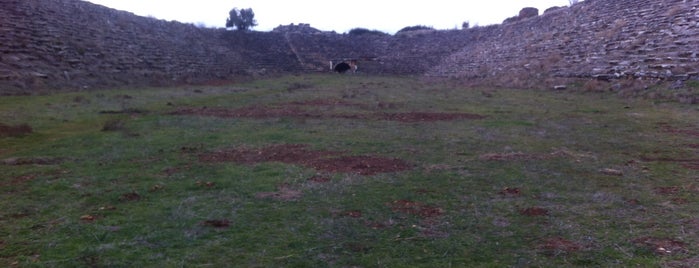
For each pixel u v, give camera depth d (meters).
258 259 5.62
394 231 6.48
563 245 6.06
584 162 10.63
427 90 31.69
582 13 41.38
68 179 8.94
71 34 32.31
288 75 48.59
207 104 22.20
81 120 16.45
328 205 7.50
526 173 9.58
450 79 43.34
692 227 6.62
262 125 15.78
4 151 11.41
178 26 47.69
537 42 41.56
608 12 37.88
